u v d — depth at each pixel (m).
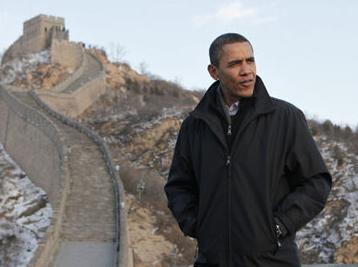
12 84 71.25
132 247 31.45
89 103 64.62
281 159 4.98
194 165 5.35
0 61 84.94
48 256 22.12
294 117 5.05
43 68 75.06
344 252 37.41
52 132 39.94
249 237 4.78
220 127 5.14
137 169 47.19
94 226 26.59
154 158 51.56
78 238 25.33
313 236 40.44
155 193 40.69
